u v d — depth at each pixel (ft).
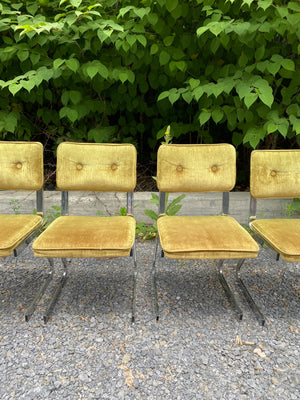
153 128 11.40
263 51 8.20
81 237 5.71
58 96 10.73
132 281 7.30
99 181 6.93
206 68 9.32
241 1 8.19
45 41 8.16
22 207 9.59
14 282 7.20
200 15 8.93
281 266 8.03
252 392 4.52
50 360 5.04
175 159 6.96
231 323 5.95
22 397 4.41
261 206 9.79
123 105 10.82
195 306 6.43
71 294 6.77
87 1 8.27
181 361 5.05
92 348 5.29
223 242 5.65
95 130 10.14
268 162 6.91
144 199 9.70
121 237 5.75
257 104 9.07
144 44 8.07
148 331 5.70
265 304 6.55
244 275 7.61
